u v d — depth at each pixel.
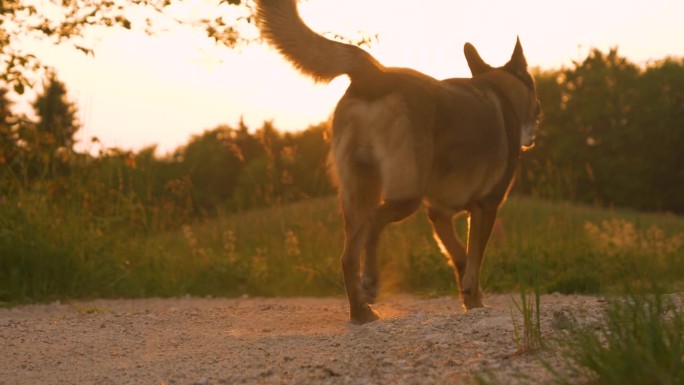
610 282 10.80
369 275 6.71
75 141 12.41
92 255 11.11
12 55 9.90
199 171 43.59
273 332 7.03
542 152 60.81
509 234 14.55
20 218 10.95
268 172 15.68
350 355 5.24
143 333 7.05
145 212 13.34
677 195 55.81
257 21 6.82
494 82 7.72
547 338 5.03
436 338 5.40
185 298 10.80
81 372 5.66
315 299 10.72
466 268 7.31
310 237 13.96
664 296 5.59
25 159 12.23
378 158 6.49
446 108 6.69
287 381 4.74
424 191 6.57
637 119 57.16
